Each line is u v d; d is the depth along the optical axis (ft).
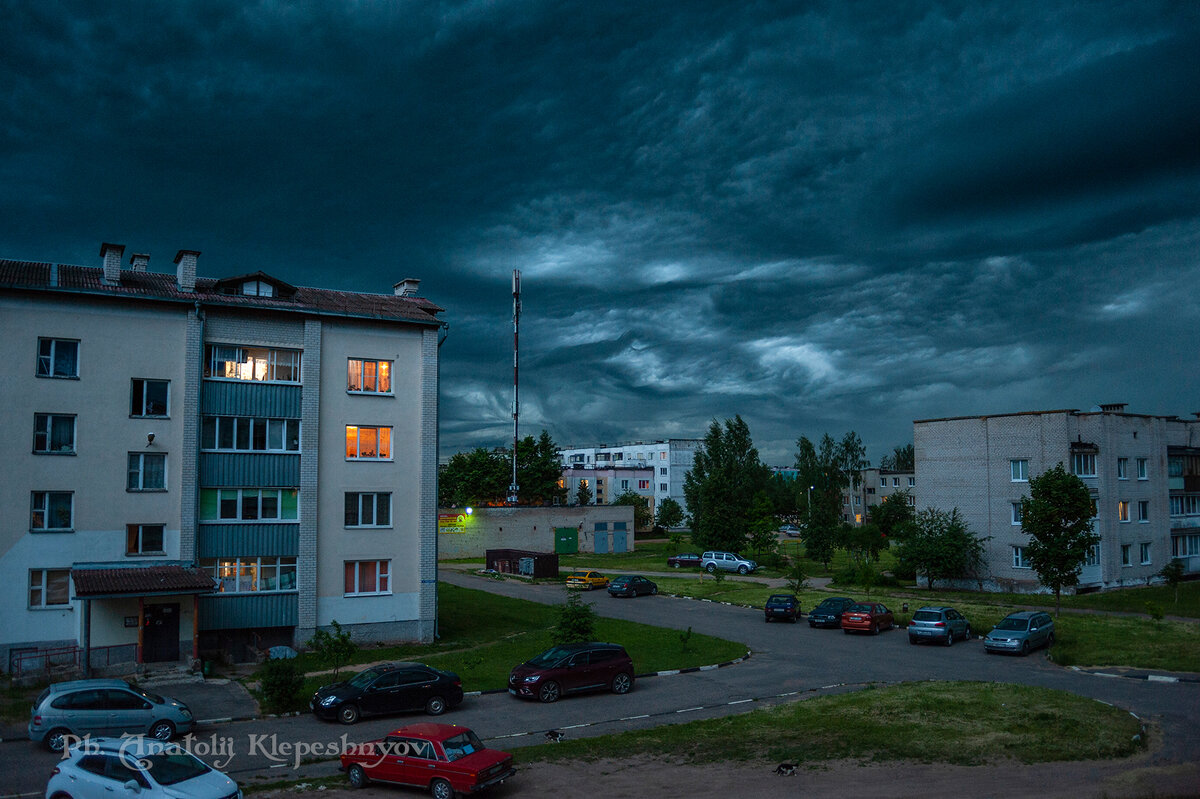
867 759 62.44
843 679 96.17
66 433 98.94
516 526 275.80
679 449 456.45
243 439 109.40
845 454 444.96
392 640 116.26
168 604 99.50
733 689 91.66
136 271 113.91
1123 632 120.88
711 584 195.83
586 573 199.62
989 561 182.91
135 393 102.94
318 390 113.80
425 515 119.96
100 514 99.40
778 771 59.26
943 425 193.98
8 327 96.37
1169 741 67.51
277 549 110.22
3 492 94.58
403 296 134.82
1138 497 188.85
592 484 419.95
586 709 82.48
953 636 120.57
